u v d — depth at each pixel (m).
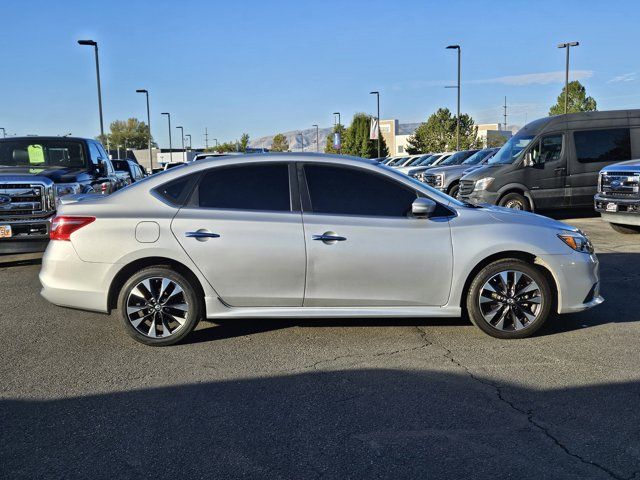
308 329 5.59
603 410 3.80
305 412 3.81
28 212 8.09
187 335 5.13
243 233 4.96
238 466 3.16
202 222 4.98
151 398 4.06
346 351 4.98
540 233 5.17
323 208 5.09
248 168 5.19
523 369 4.53
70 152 9.95
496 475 3.04
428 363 4.68
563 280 5.17
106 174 10.42
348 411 3.82
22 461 3.23
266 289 5.03
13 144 9.86
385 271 5.03
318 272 5.00
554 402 3.93
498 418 3.70
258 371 4.54
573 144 13.35
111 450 3.34
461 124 64.88
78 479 3.05
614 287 7.17
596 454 3.25
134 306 5.06
